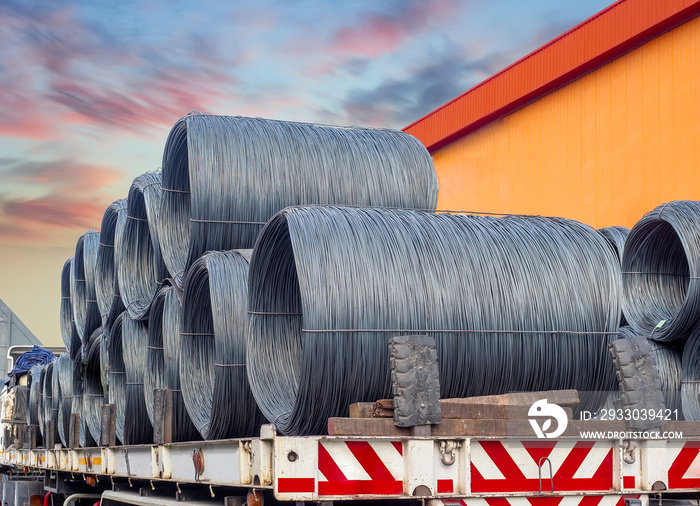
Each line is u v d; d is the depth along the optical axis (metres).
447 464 4.18
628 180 15.59
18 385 14.84
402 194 7.57
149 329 8.12
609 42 15.80
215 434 6.29
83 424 10.48
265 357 5.82
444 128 20.62
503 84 18.64
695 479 4.66
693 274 7.54
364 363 4.85
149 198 8.57
